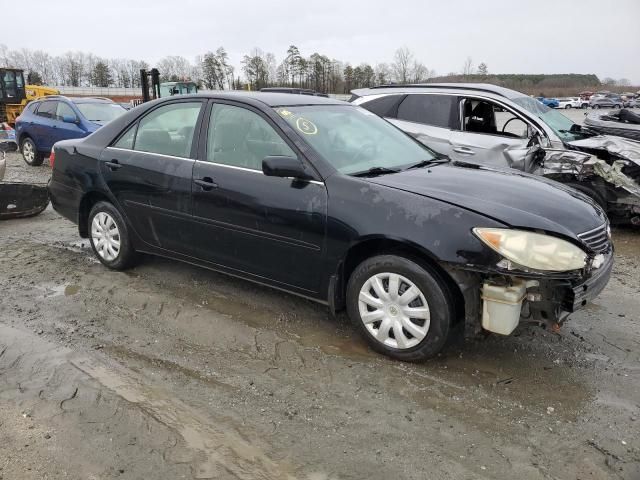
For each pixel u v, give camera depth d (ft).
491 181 12.48
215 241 13.97
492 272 10.19
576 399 10.30
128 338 12.84
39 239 21.48
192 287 15.81
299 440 9.11
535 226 10.31
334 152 12.83
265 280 13.42
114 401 10.18
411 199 11.10
